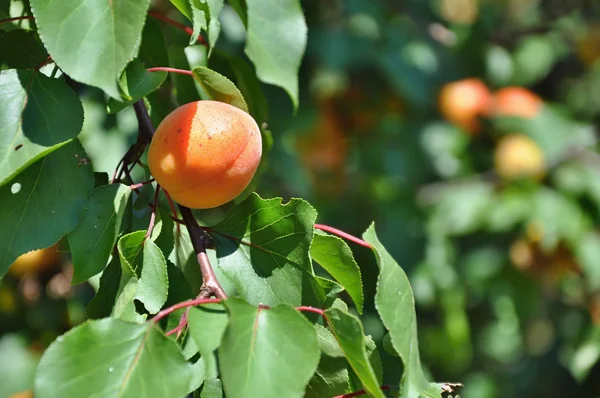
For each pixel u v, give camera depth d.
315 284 0.70
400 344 0.67
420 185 1.35
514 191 1.28
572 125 1.35
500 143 1.35
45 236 0.68
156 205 0.71
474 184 1.33
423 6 1.31
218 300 0.66
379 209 1.31
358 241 0.71
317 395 0.71
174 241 0.75
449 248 1.30
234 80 0.81
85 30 0.66
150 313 0.69
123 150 0.89
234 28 1.04
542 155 1.30
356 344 0.66
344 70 1.20
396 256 1.27
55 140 0.69
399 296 0.69
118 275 0.70
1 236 0.68
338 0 1.17
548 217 1.24
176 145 0.69
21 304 1.02
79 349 0.64
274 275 0.71
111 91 0.66
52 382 0.64
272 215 0.71
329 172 1.29
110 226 0.69
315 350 0.65
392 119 1.30
